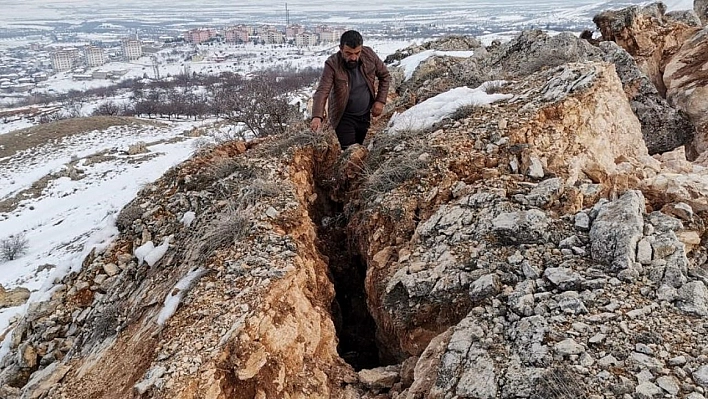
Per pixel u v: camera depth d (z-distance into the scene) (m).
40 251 28.59
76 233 30.73
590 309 3.89
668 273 4.07
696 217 5.11
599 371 3.38
